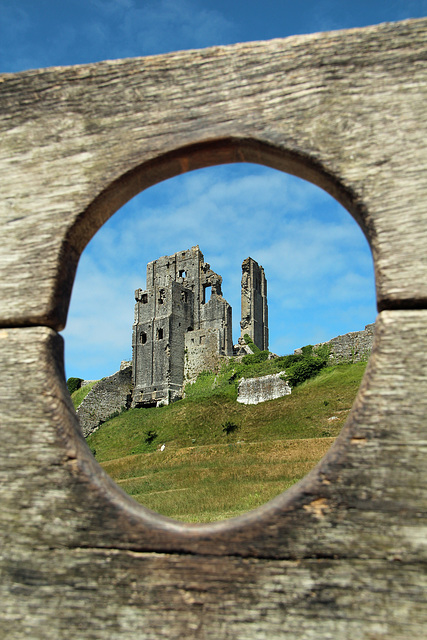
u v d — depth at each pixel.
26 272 2.60
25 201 2.68
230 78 2.60
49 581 2.22
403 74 2.47
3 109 2.81
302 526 2.15
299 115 2.51
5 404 2.46
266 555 2.13
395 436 2.17
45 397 2.45
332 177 2.45
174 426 42.50
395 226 2.33
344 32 2.56
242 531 2.18
